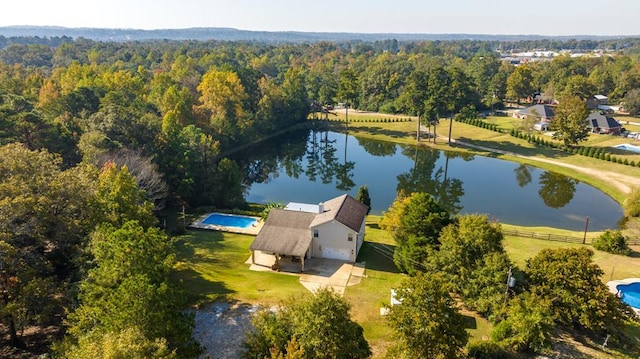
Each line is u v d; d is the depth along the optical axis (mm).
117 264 25203
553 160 85250
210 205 59156
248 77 113312
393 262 42906
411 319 22922
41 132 51469
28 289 25812
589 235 50625
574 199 67188
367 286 37750
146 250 26797
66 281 29625
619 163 80250
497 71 169750
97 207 33969
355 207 46188
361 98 144000
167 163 57250
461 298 33844
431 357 22719
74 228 31156
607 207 63781
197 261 41719
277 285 37531
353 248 42375
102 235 28984
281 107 111438
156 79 103938
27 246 29125
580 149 87812
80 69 106062
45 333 28938
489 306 31234
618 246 44344
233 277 38812
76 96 72875
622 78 134500
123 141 55000
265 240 41438
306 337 21641
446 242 34500
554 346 28469
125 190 37594
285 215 44344
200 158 62531
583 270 29719
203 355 27984
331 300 22500
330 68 198000
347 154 95562
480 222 34188
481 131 107875
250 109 106438
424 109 97812
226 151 90750
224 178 61000
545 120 112750
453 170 83062
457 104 96562
